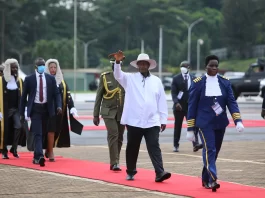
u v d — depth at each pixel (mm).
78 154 18438
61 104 16734
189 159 17438
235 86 53406
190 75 19266
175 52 131750
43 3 134375
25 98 16344
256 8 131625
